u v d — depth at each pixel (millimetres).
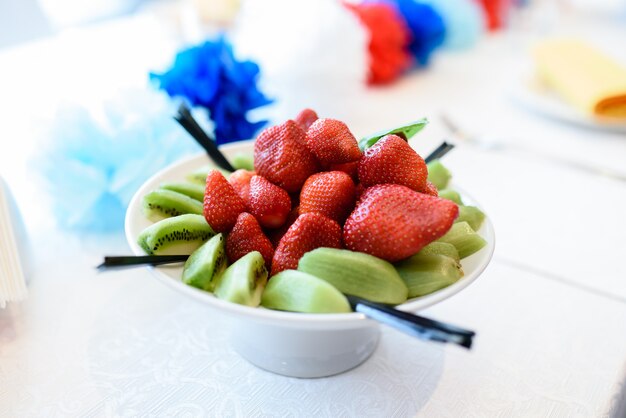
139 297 493
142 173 539
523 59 1101
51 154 536
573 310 491
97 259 532
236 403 404
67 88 812
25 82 838
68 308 477
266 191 414
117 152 547
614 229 597
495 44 1184
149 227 397
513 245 566
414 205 375
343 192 402
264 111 773
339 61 837
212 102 644
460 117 832
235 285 362
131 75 865
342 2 875
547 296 505
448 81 973
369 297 365
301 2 876
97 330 458
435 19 984
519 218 606
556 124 827
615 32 1305
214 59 643
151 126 563
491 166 701
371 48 894
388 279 365
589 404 411
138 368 428
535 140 773
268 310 345
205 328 466
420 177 406
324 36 833
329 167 433
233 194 415
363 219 375
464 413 402
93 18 1398
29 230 564
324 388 417
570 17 1405
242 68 662
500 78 999
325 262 368
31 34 1093
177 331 461
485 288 512
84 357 434
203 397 407
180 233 399
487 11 1243
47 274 511
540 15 1207
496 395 416
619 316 487
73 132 542
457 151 732
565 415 403
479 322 476
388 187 385
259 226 407
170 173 472
